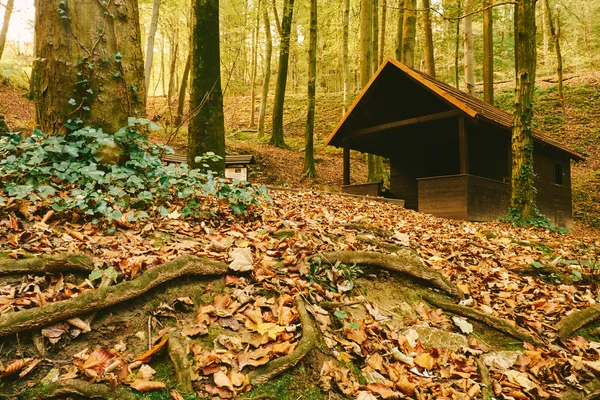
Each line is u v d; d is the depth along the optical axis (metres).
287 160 17.81
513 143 8.91
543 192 13.02
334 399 2.30
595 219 17.02
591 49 34.19
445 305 3.64
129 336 2.29
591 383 3.04
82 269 2.56
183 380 2.07
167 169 4.26
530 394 2.79
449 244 5.46
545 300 4.18
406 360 2.82
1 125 4.26
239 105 34.94
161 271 2.61
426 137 13.49
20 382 1.87
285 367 2.31
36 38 4.25
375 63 17.73
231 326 2.55
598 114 24.78
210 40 6.91
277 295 2.96
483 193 10.09
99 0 4.24
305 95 37.12
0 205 3.00
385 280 3.76
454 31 24.94
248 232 3.93
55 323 2.12
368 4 15.91
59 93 4.13
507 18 33.44
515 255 5.49
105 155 4.07
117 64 4.34
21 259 2.44
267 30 23.08
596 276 4.88
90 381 1.96
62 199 3.34
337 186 15.98
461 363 2.97
